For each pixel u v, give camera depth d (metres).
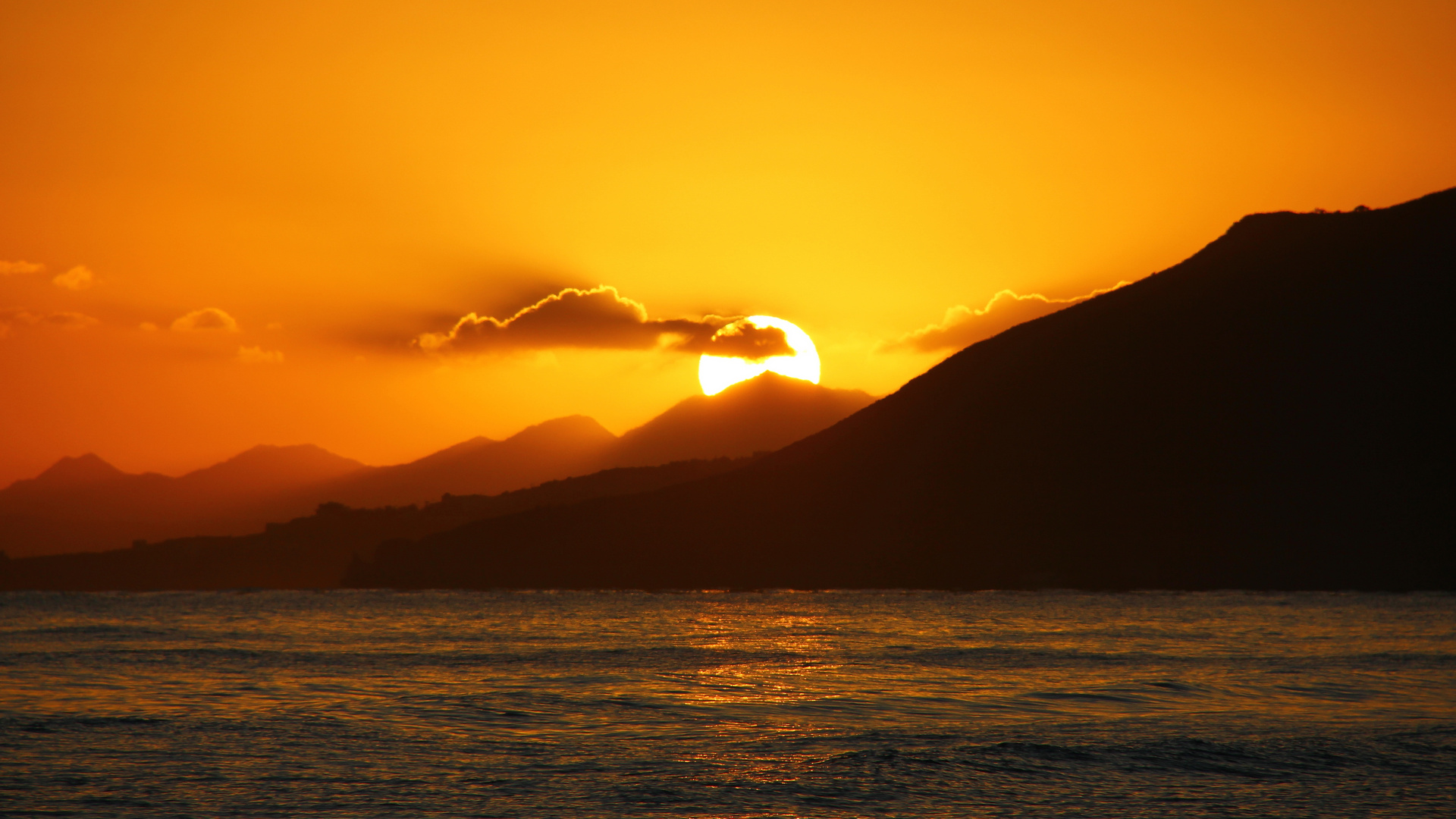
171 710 105.75
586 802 68.88
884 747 85.75
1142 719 100.06
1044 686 124.88
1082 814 66.12
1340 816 65.31
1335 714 101.81
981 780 74.38
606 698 115.06
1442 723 96.12
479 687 126.00
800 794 70.81
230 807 67.19
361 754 83.19
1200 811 66.75
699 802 68.69
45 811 66.25
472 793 70.69
